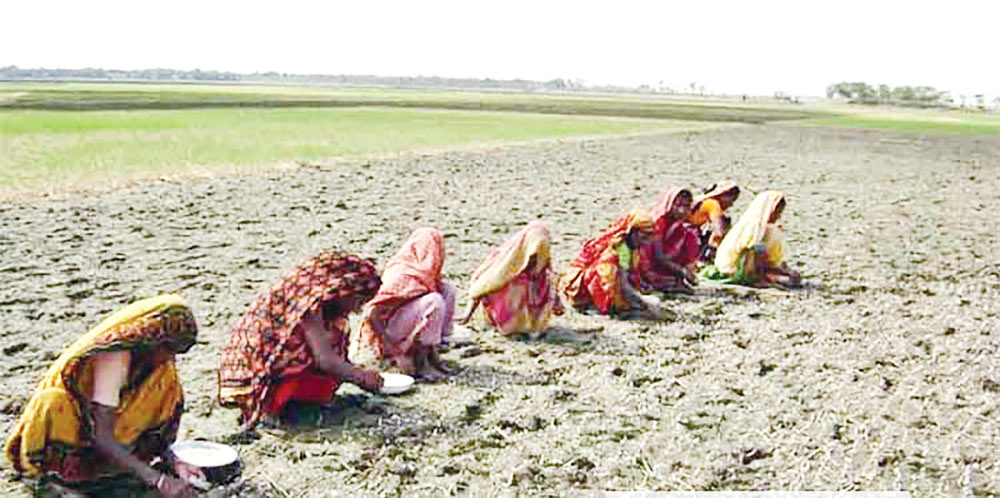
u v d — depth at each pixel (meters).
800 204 19.55
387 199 17.55
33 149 22.92
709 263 11.98
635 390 7.62
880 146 39.41
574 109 66.06
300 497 5.59
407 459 6.17
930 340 9.42
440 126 40.09
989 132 55.81
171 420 5.53
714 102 123.94
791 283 11.58
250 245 12.80
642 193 20.06
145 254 11.98
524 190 19.77
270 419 6.55
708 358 8.55
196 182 18.44
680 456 6.38
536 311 8.89
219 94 77.75
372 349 7.67
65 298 9.74
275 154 24.47
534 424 6.82
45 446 5.20
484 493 5.76
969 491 5.98
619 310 9.85
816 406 7.39
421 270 7.84
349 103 63.16
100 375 5.17
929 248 14.91
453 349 8.47
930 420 7.20
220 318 9.26
